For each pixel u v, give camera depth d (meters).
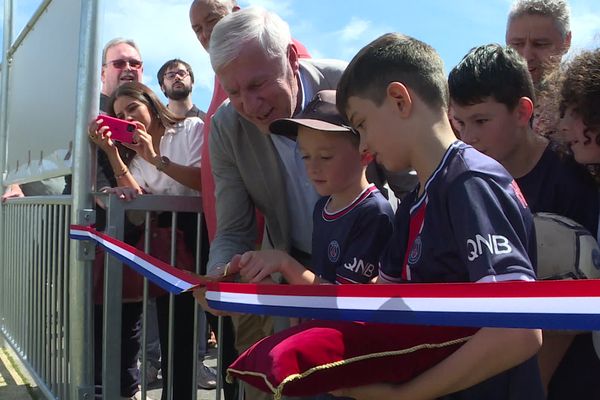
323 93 1.99
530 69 2.62
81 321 2.72
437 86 1.34
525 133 1.85
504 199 1.20
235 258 1.85
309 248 2.38
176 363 2.92
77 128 2.73
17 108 4.22
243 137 2.29
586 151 1.67
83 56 2.73
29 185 4.61
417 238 1.32
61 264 3.03
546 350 1.74
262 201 2.37
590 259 1.59
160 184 3.25
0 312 4.69
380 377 1.24
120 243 2.26
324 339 1.21
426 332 1.26
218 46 2.06
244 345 2.58
